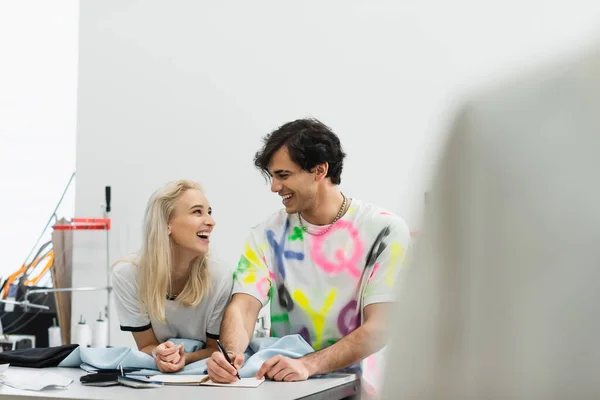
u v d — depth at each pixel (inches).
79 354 90.6
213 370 77.6
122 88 172.4
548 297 9.8
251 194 163.5
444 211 10.7
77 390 72.4
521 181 10.1
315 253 93.4
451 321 10.5
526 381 10.0
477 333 10.3
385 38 154.4
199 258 96.2
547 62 10.3
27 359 90.7
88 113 174.4
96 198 173.2
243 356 82.4
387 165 153.0
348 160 155.0
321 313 93.1
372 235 92.0
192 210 94.0
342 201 94.7
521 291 10.0
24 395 70.3
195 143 167.5
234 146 164.9
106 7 173.8
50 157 180.7
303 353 85.7
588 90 9.8
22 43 183.5
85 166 174.2
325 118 157.8
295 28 161.3
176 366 85.4
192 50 168.2
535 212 9.9
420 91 151.6
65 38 181.6
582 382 9.6
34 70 182.5
